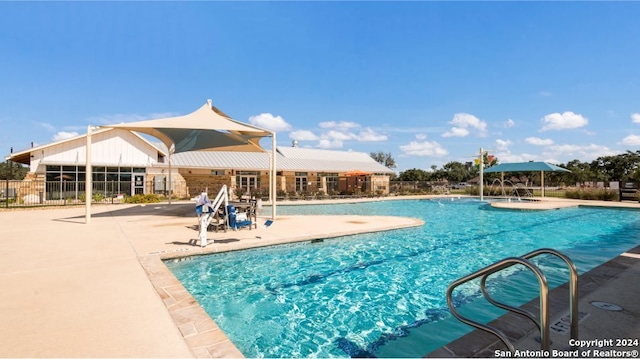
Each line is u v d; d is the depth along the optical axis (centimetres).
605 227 1307
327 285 597
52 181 2222
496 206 2048
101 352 278
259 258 763
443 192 3641
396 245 920
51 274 519
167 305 390
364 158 4038
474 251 863
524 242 998
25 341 298
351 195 3039
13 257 630
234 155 2991
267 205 2139
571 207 2014
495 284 596
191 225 1080
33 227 1029
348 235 980
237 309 490
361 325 437
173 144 1786
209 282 605
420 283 610
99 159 2420
